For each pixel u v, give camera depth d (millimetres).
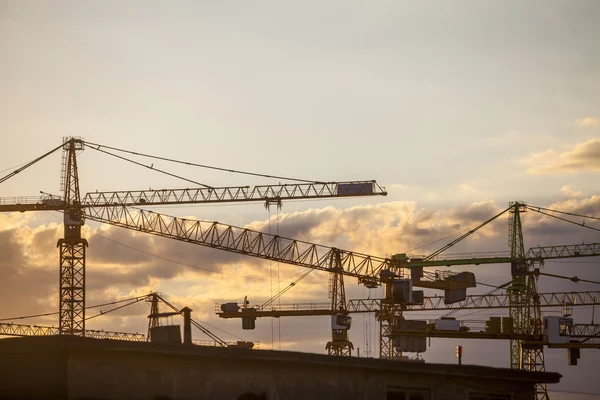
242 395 55406
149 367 52625
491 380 65625
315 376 58250
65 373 50219
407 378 62188
